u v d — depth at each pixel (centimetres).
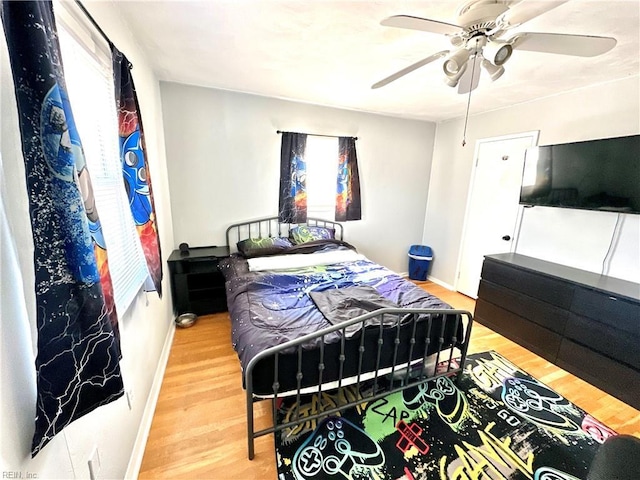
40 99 65
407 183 399
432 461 140
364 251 396
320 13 147
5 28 61
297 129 321
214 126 287
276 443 147
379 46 181
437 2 135
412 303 191
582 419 171
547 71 209
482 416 170
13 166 65
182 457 139
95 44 124
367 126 356
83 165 82
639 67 198
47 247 68
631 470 83
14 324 65
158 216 229
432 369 211
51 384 70
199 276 300
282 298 196
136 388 144
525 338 248
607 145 205
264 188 321
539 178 253
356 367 155
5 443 61
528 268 245
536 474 136
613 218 223
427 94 272
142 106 194
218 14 150
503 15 117
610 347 193
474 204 346
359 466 137
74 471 86
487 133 327
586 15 140
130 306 143
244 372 135
